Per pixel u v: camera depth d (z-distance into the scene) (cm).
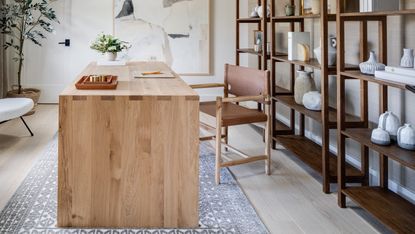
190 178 214
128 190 212
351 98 302
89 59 589
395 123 214
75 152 207
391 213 206
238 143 395
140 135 209
